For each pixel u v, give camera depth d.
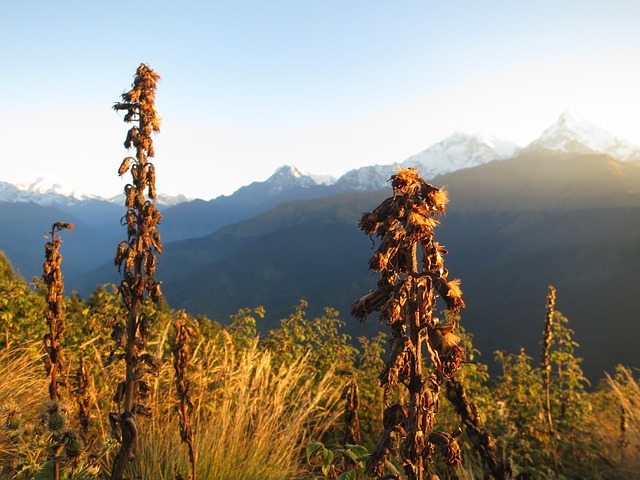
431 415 1.45
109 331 6.19
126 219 2.67
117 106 2.75
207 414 4.92
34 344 5.59
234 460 4.18
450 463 1.47
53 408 2.76
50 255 2.99
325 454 2.87
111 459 3.74
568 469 5.01
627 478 4.77
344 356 7.68
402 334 1.48
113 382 4.80
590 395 7.35
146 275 2.68
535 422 5.64
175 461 3.99
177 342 3.16
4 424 2.79
